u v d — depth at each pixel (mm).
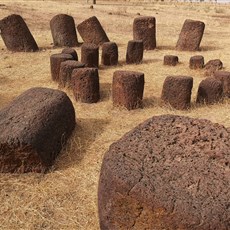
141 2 36750
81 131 5754
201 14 22984
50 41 13055
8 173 4523
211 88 6914
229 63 10297
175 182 2980
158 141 3559
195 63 9539
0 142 4348
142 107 6855
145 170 3111
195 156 3334
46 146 4586
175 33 15516
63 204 4055
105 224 3240
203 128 3816
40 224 3756
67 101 5512
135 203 2953
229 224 2682
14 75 8922
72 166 4762
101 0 35875
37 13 18078
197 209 2734
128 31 15695
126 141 3566
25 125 4527
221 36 15172
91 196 4184
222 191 2887
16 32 11078
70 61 7926
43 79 8609
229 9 29094
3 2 21500
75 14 18781
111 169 3143
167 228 2844
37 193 4211
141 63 10227
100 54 11219
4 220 3793
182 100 6707
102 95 7512
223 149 3438
